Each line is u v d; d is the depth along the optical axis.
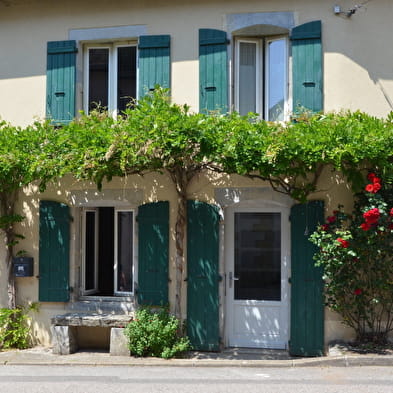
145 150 6.18
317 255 6.57
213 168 6.92
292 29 7.23
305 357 6.83
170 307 7.27
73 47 7.76
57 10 7.88
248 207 7.39
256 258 7.38
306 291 6.87
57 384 5.70
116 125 6.62
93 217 7.91
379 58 7.07
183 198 7.14
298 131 6.28
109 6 7.73
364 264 6.50
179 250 7.11
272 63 7.56
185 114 6.36
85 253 7.82
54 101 7.77
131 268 7.71
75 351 7.27
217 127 6.34
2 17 8.05
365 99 7.05
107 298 7.60
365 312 6.57
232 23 7.39
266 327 7.27
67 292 7.52
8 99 7.97
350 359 6.18
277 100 7.51
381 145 6.04
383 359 6.14
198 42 7.46
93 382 5.77
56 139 6.88
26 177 6.88
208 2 7.46
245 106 7.58
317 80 7.11
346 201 6.86
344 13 7.14
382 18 7.10
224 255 7.28
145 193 7.43
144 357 6.82
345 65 7.10
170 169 7.02
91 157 6.44
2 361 6.75
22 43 7.98
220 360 6.58
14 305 7.66
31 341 7.66
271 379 5.76
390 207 6.39
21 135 7.04
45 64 7.89
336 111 7.05
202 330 7.11
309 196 6.95
